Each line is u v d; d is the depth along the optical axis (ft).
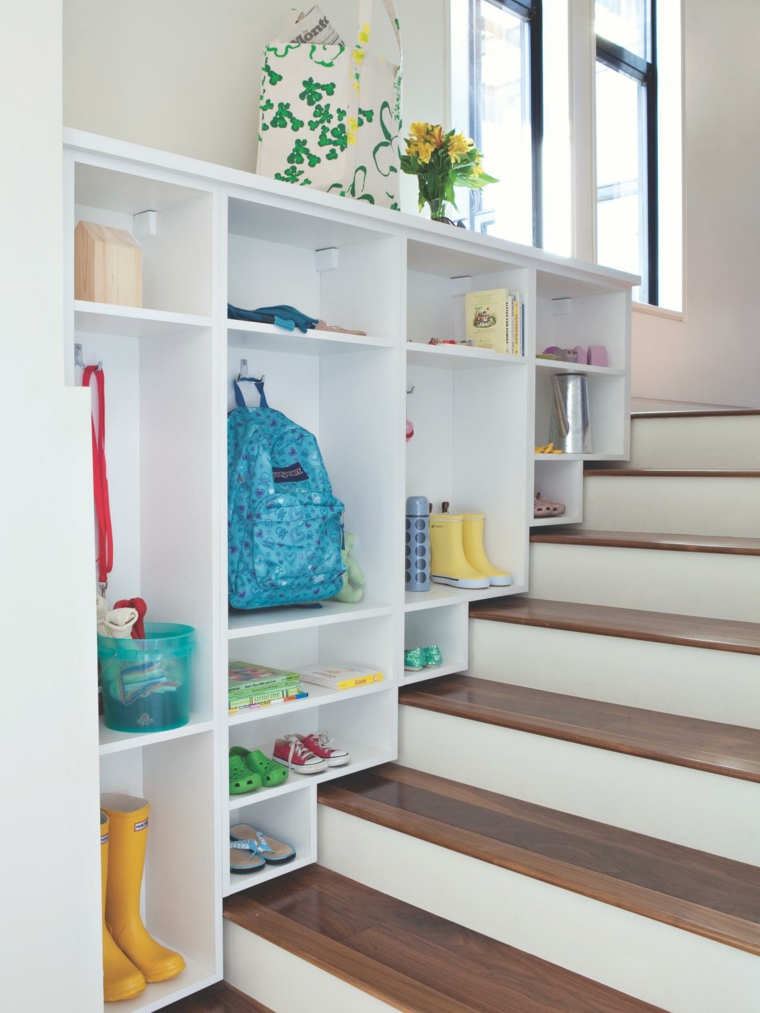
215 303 5.21
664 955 4.38
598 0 11.78
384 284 6.45
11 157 4.14
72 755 4.40
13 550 4.18
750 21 13.92
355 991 4.63
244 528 5.74
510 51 10.37
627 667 6.31
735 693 5.81
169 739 5.24
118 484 5.68
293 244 6.63
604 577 7.45
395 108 6.55
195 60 6.42
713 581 6.84
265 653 6.65
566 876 4.74
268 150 6.22
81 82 5.79
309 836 5.93
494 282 7.84
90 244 4.93
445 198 7.53
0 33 4.09
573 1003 4.42
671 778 5.20
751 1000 4.11
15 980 4.22
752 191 13.98
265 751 6.46
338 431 6.79
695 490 8.11
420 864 5.40
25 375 4.20
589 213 10.87
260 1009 5.12
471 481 8.05
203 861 5.32
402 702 6.56
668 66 12.69
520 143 10.57
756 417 8.63
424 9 8.31
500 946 4.97
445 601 6.91
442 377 8.03
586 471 8.82
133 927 5.33
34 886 4.28
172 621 5.54
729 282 13.51
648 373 11.89
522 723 5.86
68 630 4.37
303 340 5.97
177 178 4.99
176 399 5.45
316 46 6.13
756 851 4.91
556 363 8.07
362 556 6.64
